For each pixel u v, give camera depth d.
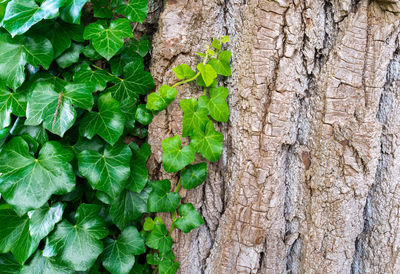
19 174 0.66
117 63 0.72
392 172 0.71
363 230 0.73
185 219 0.72
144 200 0.73
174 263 0.74
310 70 0.71
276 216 0.73
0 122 0.69
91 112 0.69
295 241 0.75
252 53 0.70
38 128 0.69
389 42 0.68
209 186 0.74
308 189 0.73
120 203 0.71
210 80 0.69
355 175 0.70
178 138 0.70
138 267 0.74
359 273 0.73
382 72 0.68
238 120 0.72
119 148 0.70
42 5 0.67
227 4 0.72
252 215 0.72
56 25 0.69
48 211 0.69
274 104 0.70
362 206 0.71
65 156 0.67
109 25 0.70
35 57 0.68
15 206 0.65
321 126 0.71
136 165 0.72
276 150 0.71
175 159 0.70
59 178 0.67
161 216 0.74
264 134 0.70
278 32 0.69
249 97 0.71
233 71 0.72
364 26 0.68
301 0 0.69
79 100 0.67
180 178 0.72
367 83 0.69
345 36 0.68
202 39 0.71
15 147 0.67
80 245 0.69
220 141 0.71
